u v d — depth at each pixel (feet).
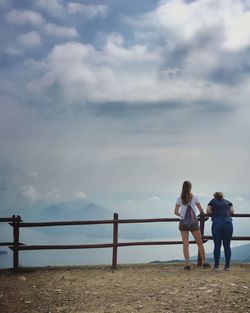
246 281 23.45
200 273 25.81
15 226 27.32
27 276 26.25
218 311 17.98
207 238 27.63
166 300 20.06
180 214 26.68
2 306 20.27
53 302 20.81
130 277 25.54
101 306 19.69
